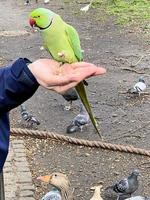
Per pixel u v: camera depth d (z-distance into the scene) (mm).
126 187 4848
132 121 6992
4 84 1483
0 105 1516
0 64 9430
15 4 16000
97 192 4688
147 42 11055
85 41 11234
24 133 6312
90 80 8656
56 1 16188
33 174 5418
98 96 7930
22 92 1485
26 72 1456
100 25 12766
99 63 9617
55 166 5656
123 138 6469
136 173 4945
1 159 1686
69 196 4555
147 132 6648
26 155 5820
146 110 7371
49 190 5047
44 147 6074
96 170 5621
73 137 6438
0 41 11195
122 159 5863
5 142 1673
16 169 5355
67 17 13820
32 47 10672
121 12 13922
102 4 14883
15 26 12656
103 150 6059
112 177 5473
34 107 7480
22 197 4828
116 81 8609
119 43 11031
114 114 7219
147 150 6016
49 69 1439
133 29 12195
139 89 7762
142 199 4484
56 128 6734
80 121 6508
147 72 9078
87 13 14109
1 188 1909
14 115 7082
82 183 5336
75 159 5848
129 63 9570
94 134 6516
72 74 1390
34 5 15727
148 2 14758
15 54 10164
